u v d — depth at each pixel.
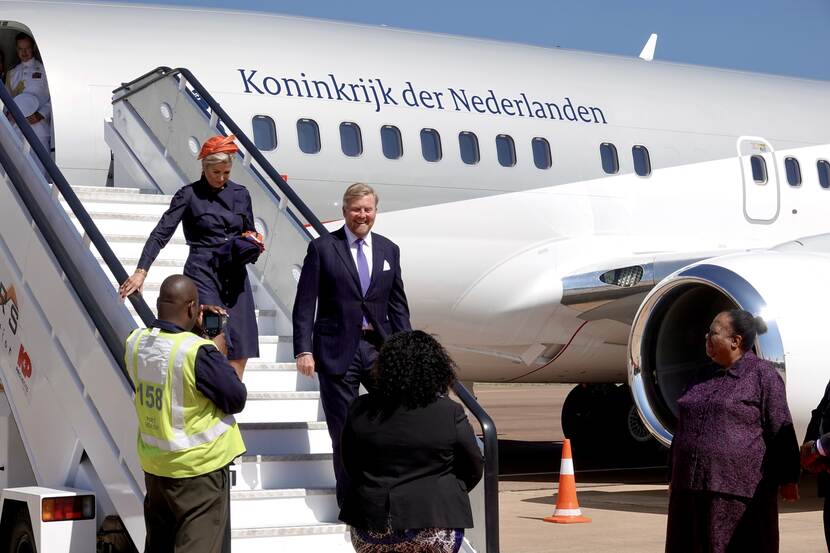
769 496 4.66
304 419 5.92
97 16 9.70
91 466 5.66
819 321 7.73
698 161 12.08
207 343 4.26
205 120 7.38
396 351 3.68
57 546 5.14
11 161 6.31
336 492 5.30
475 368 11.77
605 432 14.25
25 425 6.09
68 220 5.68
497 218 10.67
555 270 10.97
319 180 9.77
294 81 9.91
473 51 11.34
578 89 11.66
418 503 3.63
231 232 5.65
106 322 5.14
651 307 8.25
